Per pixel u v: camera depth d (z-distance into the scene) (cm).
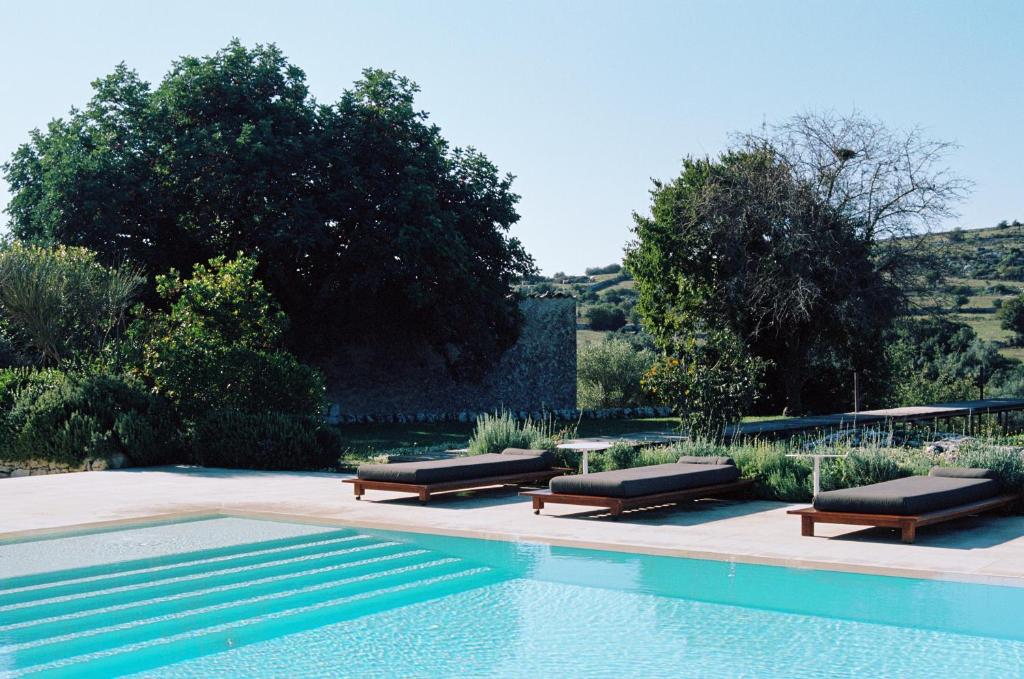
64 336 1834
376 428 2506
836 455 1043
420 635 592
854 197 2669
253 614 643
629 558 780
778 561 736
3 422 1617
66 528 912
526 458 1195
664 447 1329
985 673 497
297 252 2378
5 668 530
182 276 2408
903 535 780
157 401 1605
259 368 1622
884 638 560
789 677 499
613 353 3759
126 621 626
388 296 2645
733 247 2708
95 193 2258
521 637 584
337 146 2550
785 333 2788
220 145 2314
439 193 2714
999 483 948
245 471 1442
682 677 504
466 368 2961
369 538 891
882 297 2605
